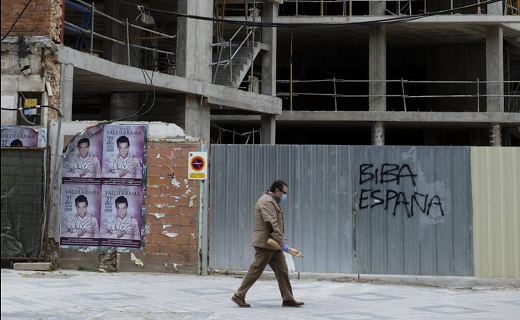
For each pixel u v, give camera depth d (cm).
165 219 1253
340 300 1018
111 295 1011
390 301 1020
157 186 1256
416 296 1080
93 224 1270
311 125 2875
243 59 2266
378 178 1234
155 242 1254
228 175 1261
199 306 934
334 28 2741
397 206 1228
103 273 1243
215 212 1261
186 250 1248
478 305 995
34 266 1251
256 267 931
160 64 2592
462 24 2650
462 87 2966
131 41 2214
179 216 1250
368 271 1227
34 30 1387
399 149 1233
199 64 2039
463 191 1221
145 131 1263
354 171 1238
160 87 1894
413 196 1227
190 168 1248
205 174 1246
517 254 1206
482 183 1219
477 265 1212
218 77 2242
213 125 2683
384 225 1228
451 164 1226
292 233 1241
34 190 1271
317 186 1242
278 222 934
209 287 1112
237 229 1253
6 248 1269
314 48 3153
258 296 1042
